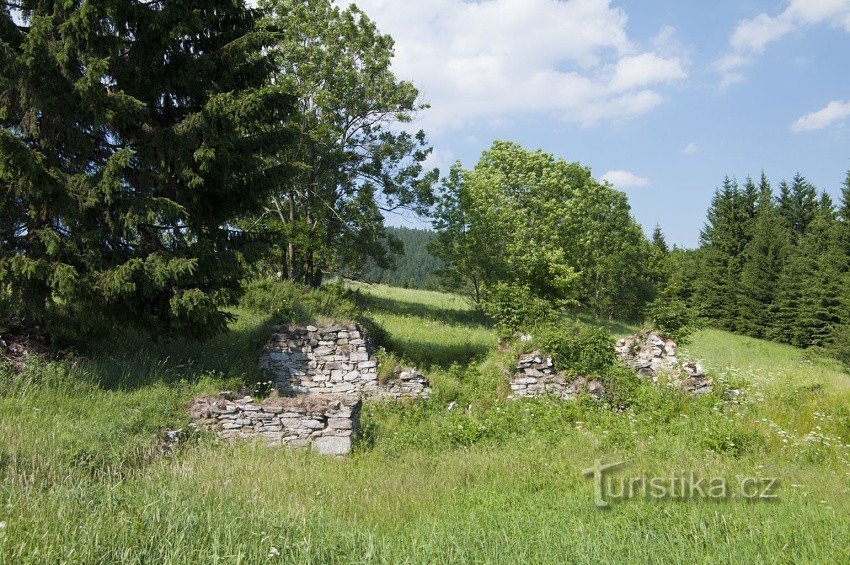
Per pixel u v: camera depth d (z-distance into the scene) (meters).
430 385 16.23
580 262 42.59
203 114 13.55
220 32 15.53
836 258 44.94
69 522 5.96
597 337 16.45
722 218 62.91
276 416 11.81
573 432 12.79
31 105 12.31
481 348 20.27
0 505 6.16
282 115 14.83
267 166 15.63
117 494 6.90
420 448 12.08
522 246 32.06
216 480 8.50
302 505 7.89
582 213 39.28
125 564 5.36
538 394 15.80
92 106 12.37
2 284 12.45
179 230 14.84
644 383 15.70
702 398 14.84
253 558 5.74
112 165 12.31
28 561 5.09
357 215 30.92
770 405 14.62
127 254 13.99
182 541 5.82
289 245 29.17
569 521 7.33
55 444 8.91
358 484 9.39
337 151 29.36
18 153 11.16
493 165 39.16
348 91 29.66
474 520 7.41
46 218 12.96
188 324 14.68
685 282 55.78
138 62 13.97
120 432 9.99
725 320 50.88
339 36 30.42
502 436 12.73
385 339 19.38
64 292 12.30
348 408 11.95
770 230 54.72
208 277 14.17
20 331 13.55
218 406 11.85
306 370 15.96
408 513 8.12
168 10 13.39
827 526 6.75
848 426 13.21
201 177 14.02
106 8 12.39
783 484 9.23
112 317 14.30
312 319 16.66
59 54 12.09
